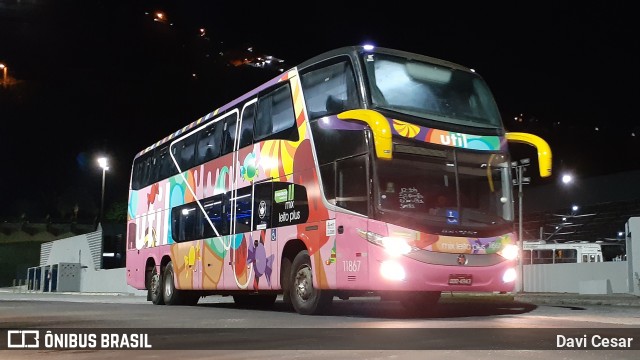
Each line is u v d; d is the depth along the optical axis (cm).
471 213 1111
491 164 1163
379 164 1048
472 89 1215
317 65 1212
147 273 1967
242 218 1410
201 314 1334
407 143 1076
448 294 2264
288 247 1247
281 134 1295
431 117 1120
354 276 1054
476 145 1152
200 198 1633
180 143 1816
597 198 4394
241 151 1452
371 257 1028
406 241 1034
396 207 1048
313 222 1159
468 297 2014
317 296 1169
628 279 2267
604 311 1372
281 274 1255
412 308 1370
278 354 673
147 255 1950
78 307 1759
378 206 1036
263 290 1323
